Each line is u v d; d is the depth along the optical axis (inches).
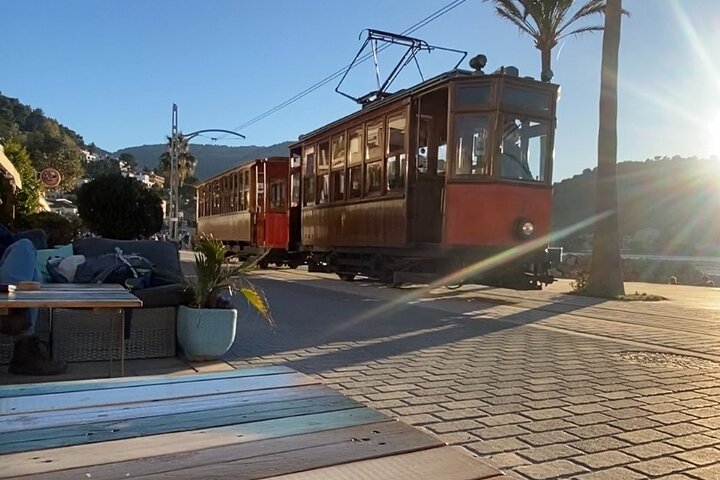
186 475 69.6
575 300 526.3
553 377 219.6
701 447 148.3
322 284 609.3
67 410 93.1
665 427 163.5
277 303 425.4
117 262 248.5
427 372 220.8
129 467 71.4
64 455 74.7
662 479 128.4
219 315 230.1
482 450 142.2
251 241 908.6
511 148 453.7
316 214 694.5
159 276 251.9
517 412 173.6
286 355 245.1
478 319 376.5
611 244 569.6
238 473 70.6
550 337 313.3
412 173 506.0
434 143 518.0
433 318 372.2
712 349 289.4
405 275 515.2
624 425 164.4
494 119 446.9
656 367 244.7
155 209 731.4
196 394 103.6
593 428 161.2
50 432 83.0
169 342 237.9
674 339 319.9
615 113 573.3
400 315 380.2
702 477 129.8
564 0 757.9
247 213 928.3
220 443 80.0
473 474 72.2
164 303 235.5
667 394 199.8
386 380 207.2
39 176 979.9
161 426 86.5
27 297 177.6
